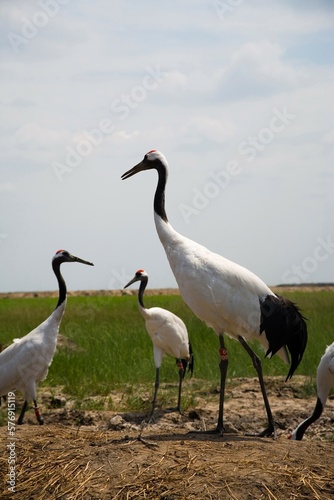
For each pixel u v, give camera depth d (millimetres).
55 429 10508
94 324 25562
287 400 14320
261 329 10469
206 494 7695
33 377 12227
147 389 15555
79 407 13828
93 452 8898
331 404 13852
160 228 10969
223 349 10516
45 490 8148
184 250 10570
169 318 13969
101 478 8188
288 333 10672
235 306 10297
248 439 9539
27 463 8781
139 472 8195
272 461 8453
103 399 14414
